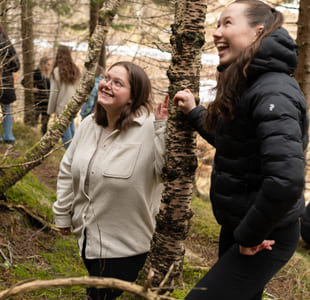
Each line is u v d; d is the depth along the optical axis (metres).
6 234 2.79
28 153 2.94
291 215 1.50
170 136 1.84
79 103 2.87
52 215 3.35
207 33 4.94
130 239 1.94
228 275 1.50
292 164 1.24
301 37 3.42
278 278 3.62
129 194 1.90
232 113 1.43
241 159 1.46
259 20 1.48
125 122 1.93
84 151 2.01
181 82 1.82
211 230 4.51
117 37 6.04
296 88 1.38
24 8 3.63
